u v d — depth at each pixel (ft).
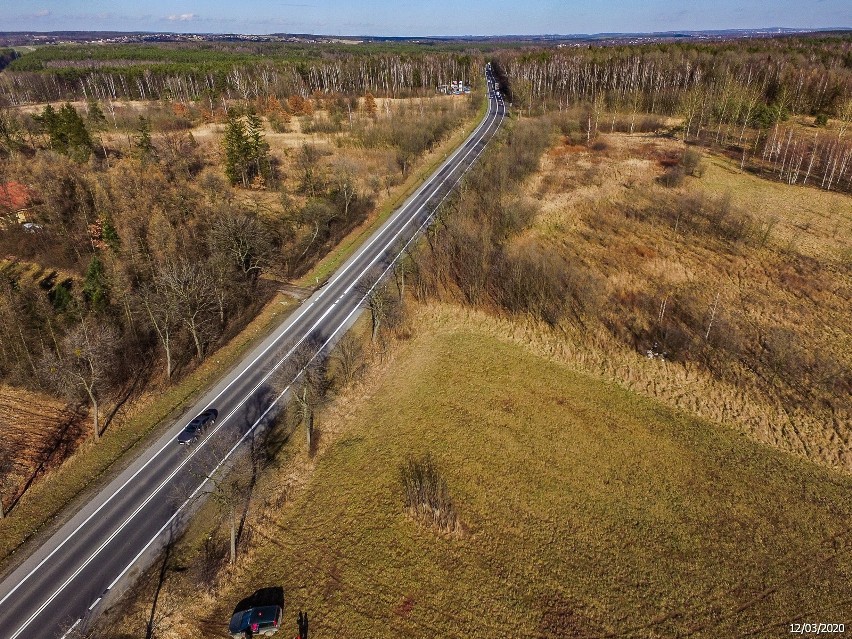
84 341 173.88
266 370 204.23
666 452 176.86
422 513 151.02
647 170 374.63
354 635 123.13
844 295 244.22
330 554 141.28
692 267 271.28
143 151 327.26
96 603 125.80
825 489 162.30
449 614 128.26
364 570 137.49
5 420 170.71
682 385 205.46
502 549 144.66
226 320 228.84
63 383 174.29
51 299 216.33
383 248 292.40
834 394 194.39
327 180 354.33
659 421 189.78
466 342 230.68
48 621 121.80
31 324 197.36
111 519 146.00
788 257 273.95
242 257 242.78
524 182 356.59
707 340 223.30
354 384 202.49
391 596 131.64
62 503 150.30
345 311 241.14
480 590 133.80
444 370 213.05
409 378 208.03
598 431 185.26
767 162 394.93
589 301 246.47
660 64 563.07
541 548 145.38
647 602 132.16
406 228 311.68
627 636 124.88
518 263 251.60
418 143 419.33
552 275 248.11
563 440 181.27
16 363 187.62
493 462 171.83
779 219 311.06
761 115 442.91
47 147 351.67
